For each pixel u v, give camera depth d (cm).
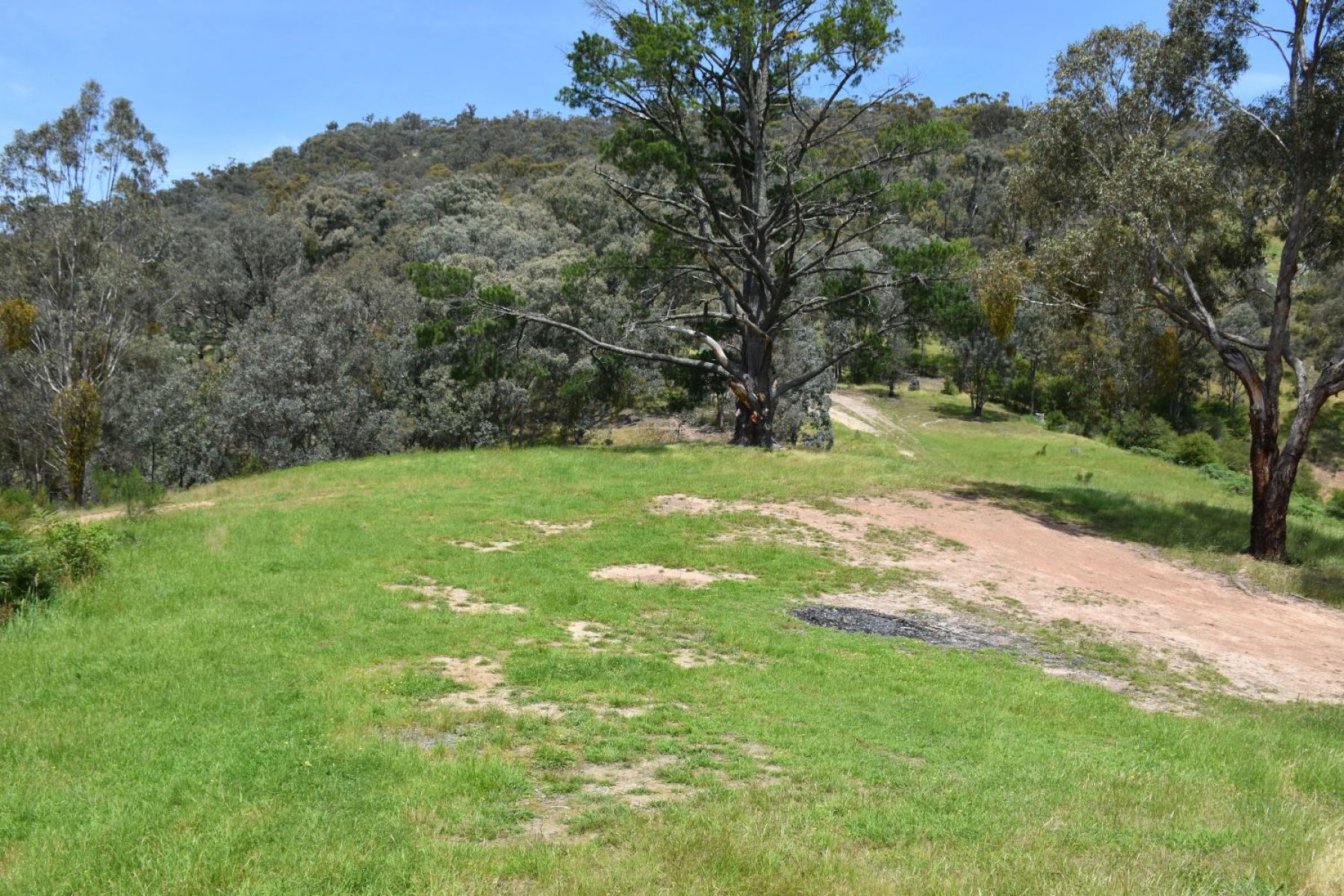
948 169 9019
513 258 5653
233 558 1314
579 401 3981
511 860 504
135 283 4272
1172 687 1152
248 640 959
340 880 482
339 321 3922
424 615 1079
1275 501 2142
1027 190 2552
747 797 615
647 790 634
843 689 938
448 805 591
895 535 1873
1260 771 785
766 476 2358
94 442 3738
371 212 8481
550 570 1382
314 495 1950
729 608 1248
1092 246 2266
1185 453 5231
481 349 3025
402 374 3916
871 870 504
